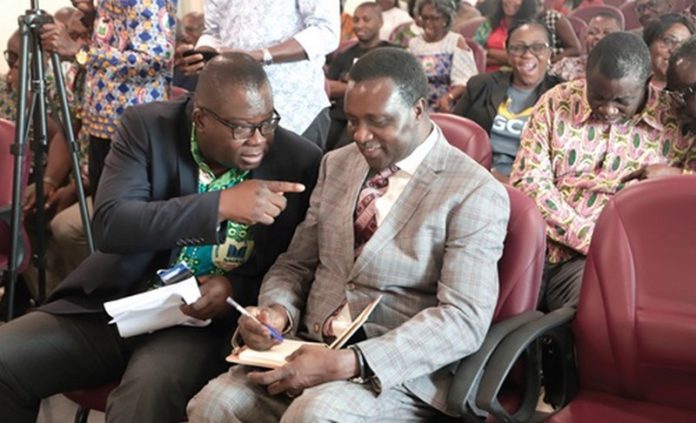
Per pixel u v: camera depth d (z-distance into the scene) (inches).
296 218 74.3
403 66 62.6
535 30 116.6
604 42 81.0
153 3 91.8
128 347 72.2
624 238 63.8
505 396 65.7
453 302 60.3
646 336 61.7
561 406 65.5
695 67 78.1
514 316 64.4
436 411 63.1
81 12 109.8
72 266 113.4
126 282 71.7
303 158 74.2
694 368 60.5
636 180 81.8
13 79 130.0
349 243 67.2
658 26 114.0
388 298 64.4
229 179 72.7
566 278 82.5
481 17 201.5
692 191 63.0
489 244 61.7
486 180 63.2
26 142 96.0
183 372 66.9
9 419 69.6
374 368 58.1
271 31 92.5
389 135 62.9
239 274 74.3
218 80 65.7
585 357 64.1
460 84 156.1
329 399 57.0
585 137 84.2
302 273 71.8
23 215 105.2
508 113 119.1
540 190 83.7
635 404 62.9
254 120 66.1
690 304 61.1
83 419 78.6
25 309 116.5
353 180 68.4
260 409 61.9
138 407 64.9
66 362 70.5
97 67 95.7
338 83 157.3
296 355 59.7
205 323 70.9
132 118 72.3
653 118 82.2
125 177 70.5
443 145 65.7
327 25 93.2
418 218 63.6
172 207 66.9
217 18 97.2
